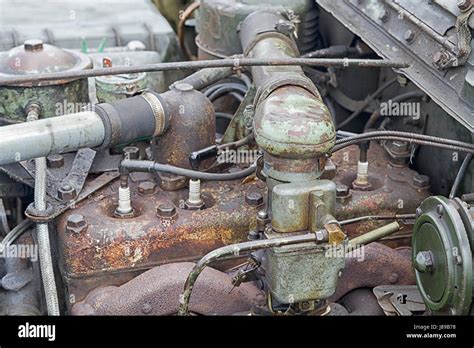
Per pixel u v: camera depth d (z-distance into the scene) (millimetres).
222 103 3074
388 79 2928
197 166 2377
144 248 2229
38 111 2439
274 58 2291
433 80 2332
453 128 2436
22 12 3373
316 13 3135
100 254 2197
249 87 2688
